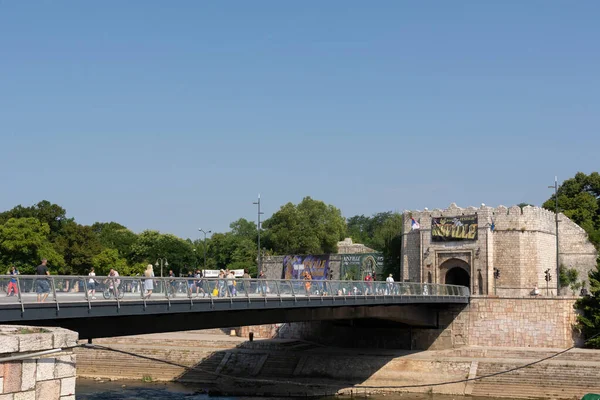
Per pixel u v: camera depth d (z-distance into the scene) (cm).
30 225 10456
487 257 9538
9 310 3041
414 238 10281
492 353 7850
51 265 10750
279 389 7344
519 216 9512
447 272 10012
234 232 18675
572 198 12269
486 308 8344
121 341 8988
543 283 9575
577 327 8075
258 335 9419
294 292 5172
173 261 15175
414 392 7300
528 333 8175
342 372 7694
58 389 2197
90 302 3478
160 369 8238
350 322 8494
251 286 4725
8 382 2058
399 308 7425
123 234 16138
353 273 11481
